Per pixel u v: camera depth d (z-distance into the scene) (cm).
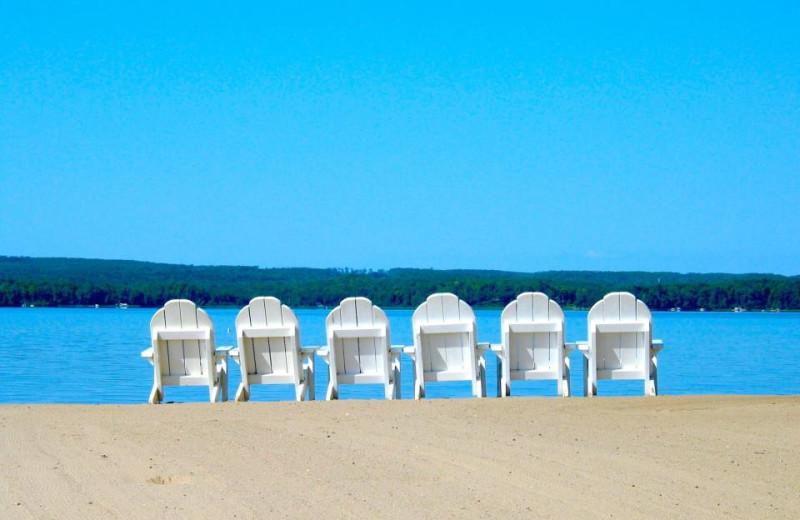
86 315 6656
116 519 545
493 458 711
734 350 2736
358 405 1004
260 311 1151
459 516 552
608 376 1146
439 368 1155
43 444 771
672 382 1780
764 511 564
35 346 2872
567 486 623
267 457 716
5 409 995
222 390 1202
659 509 568
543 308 1142
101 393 1588
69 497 593
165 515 553
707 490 613
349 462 697
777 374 1948
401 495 599
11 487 618
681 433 821
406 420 897
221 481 637
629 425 865
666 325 4988
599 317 1144
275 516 552
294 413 947
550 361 1152
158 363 1148
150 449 750
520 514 557
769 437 800
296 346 1149
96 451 741
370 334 1146
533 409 965
